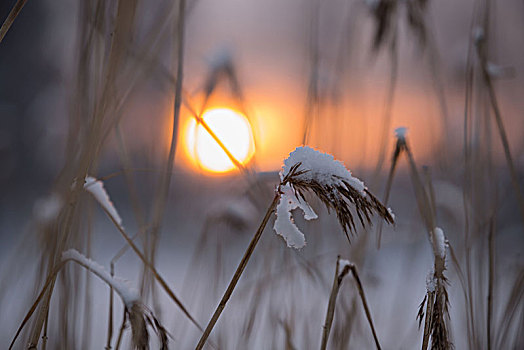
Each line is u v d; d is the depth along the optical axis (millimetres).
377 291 3820
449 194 3434
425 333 2791
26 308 3211
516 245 3439
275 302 3428
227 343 3400
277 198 2730
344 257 3506
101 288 4387
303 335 3400
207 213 3746
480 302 3221
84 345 3197
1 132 4301
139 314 2822
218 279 3666
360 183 2703
